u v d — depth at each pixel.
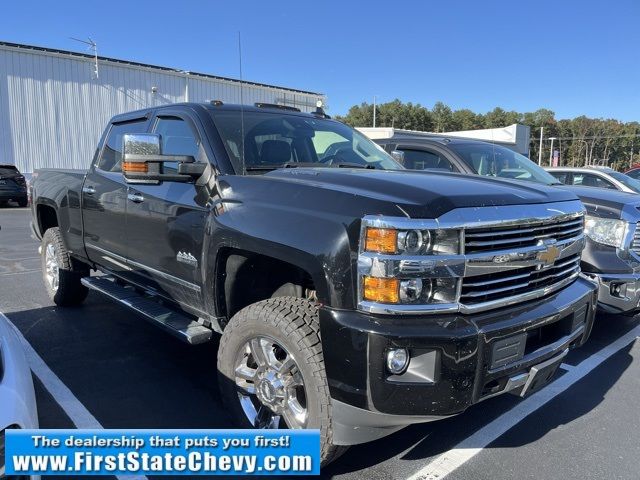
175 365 4.32
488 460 3.05
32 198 6.02
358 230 2.42
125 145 3.16
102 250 4.66
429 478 2.87
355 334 2.36
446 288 2.43
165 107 4.12
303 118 4.28
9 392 2.08
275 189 2.91
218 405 3.63
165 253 3.68
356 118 110.12
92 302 6.12
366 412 2.42
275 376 2.86
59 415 3.45
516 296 2.71
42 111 22.02
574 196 3.37
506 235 2.64
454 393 2.37
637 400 3.89
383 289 2.35
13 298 6.27
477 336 2.40
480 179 3.20
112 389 3.85
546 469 2.97
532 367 2.74
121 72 24.27
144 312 3.83
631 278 4.79
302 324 2.68
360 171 3.22
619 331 5.55
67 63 22.62
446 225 2.40
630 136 107.50
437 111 118.00
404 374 2.37
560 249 2.99
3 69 20.80
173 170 3.74
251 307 2.93
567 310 2.93
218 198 3.18
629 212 4.90
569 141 108.88
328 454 2.64
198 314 3.54
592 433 3.39
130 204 4.05
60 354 4.51
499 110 115.88
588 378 4.29
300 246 2.59
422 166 6.48
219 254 3.14
